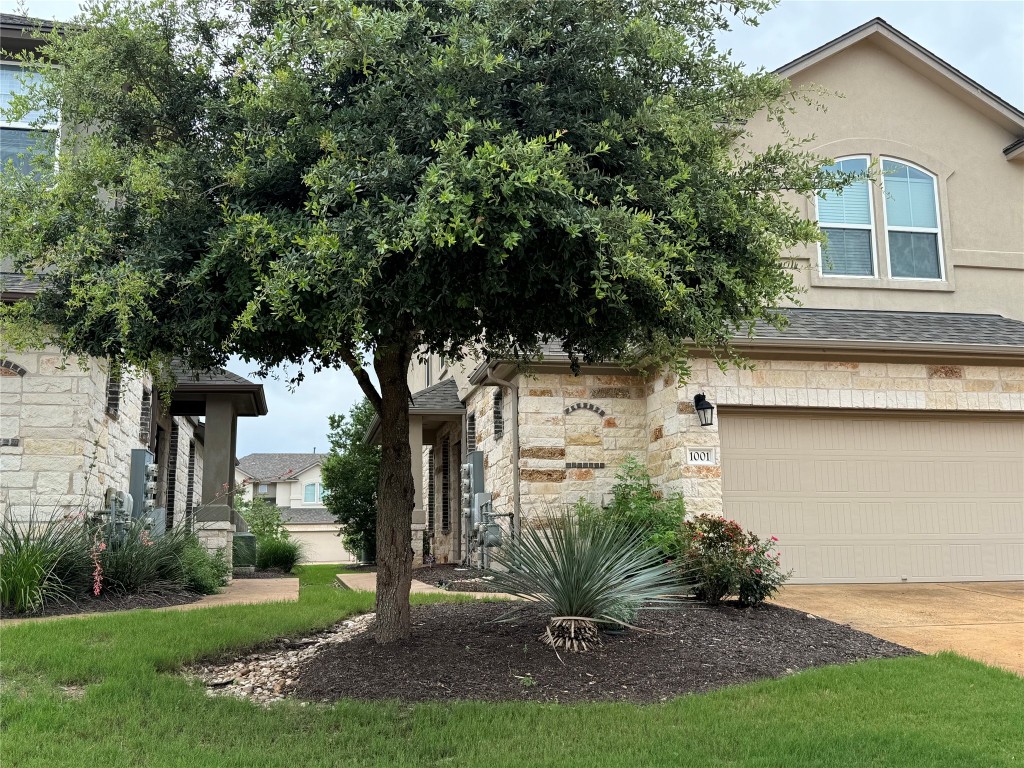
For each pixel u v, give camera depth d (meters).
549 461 12.55
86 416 10.67
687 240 5.58
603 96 5.85
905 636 8.13
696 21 6.36
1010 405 12.55
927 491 12.33
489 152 4.70
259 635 7.57
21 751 4.63
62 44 6.17
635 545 8.19
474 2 5.75
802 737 4.98
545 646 7.07
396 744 4.90
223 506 14.27
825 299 13.86
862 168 14.32
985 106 14.79
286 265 4.88
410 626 7.25
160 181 5.52
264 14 6.39
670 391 11.94
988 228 14.62
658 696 6.05
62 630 7.43
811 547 11.91
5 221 5.68
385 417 7.20
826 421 12.25
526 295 5.54
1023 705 5.67
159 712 5.45
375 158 5.23
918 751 4.73
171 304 5.72
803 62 14.15
